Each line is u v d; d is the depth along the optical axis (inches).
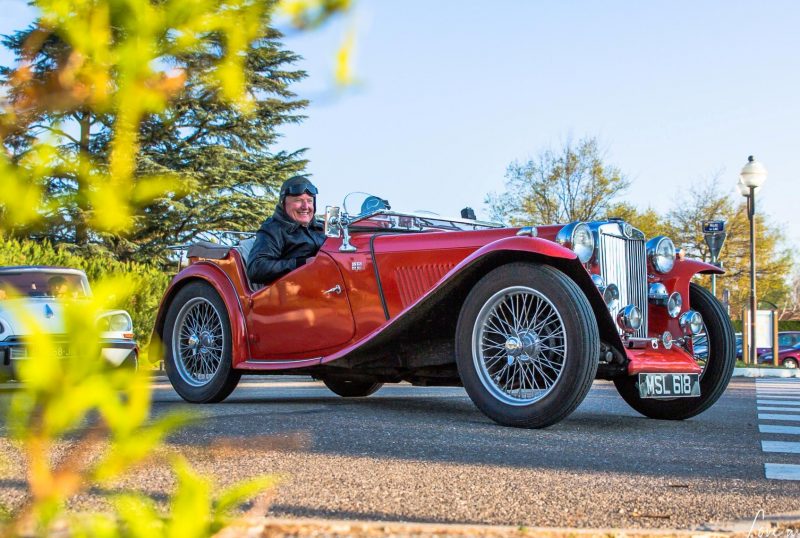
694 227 1461.6
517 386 177.9
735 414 223.9
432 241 191.6
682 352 197.8
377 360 203.0
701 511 89.0
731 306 1536.7
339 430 152.9
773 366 727.1
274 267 211.3
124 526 20.8
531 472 111.5
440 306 181.6
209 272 228.5
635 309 185.3
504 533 71.1
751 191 730.8
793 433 175.8
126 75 20.0
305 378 428.8
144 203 21.2
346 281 202.2
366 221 217.9
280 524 69.8
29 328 18.2
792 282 2246.6
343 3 20.5
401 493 93.7
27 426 18.5
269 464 109.5
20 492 73.1
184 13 20.0
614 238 189.5
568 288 160.9
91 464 22.0
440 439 144.0
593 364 159.2
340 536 68.2
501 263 174.2
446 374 202.8
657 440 154.9
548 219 1327.5
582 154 1321.4
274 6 20.4
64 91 19.4
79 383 18.5
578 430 167.0
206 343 232.7
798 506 93.4
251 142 794.8
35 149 19.5
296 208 221.8
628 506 90.7
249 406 211.8
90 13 19.6
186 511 20.7
